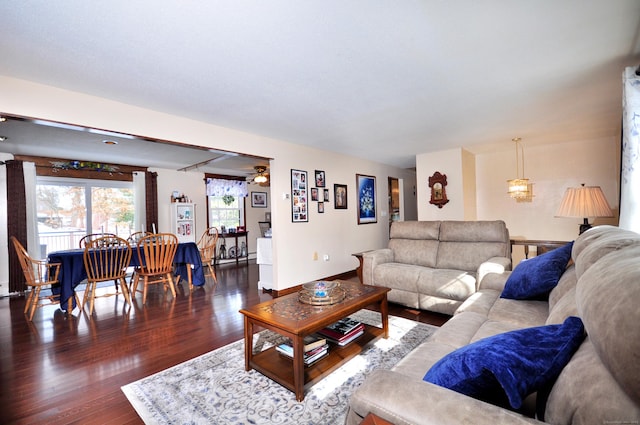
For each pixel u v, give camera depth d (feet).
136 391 6.20
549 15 5.25
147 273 12.66
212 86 7.95
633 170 6.44
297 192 14.75
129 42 5.86
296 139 13.84
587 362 2.30
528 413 2.99
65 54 6.28
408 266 11.64
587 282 2.89
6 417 5.47
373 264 11.98
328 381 6.38
